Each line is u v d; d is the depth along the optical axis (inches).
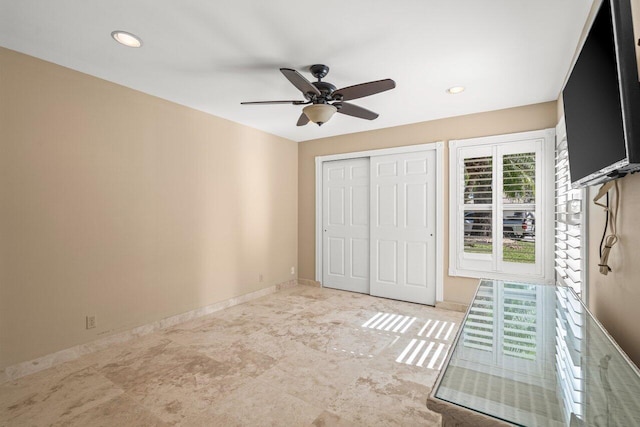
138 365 98.4
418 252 165.2
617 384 36.3
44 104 97.1
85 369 96.0
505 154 140.9
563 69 102.7
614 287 61.3
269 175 185.8
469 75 107.7
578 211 94.2
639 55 45.9
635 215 51.1
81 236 105.7
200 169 145.8
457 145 151.7
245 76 109.2
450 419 31.9
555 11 73.6
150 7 72.5
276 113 149.1
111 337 113.3
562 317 60.5
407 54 93.8
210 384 87.7
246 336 121.2
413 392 84.4
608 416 30.6
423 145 161.0
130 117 119.2
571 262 102.9
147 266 125.0
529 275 136.3
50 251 98.5
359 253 186.9
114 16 75.8
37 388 85.7
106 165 112.2
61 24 79.0
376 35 84.0
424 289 163.3
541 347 46.4
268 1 70.5
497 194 142.6
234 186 163.3
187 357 103.8
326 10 73.7
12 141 91.0
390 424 71.8
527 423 29.3
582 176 60.7
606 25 43.3
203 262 147.3
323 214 200.2
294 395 82.7
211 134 150.9
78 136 105.0
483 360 42.0
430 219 161.5
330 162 197.2
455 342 48.2
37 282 95.8
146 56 95.3
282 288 195.5
